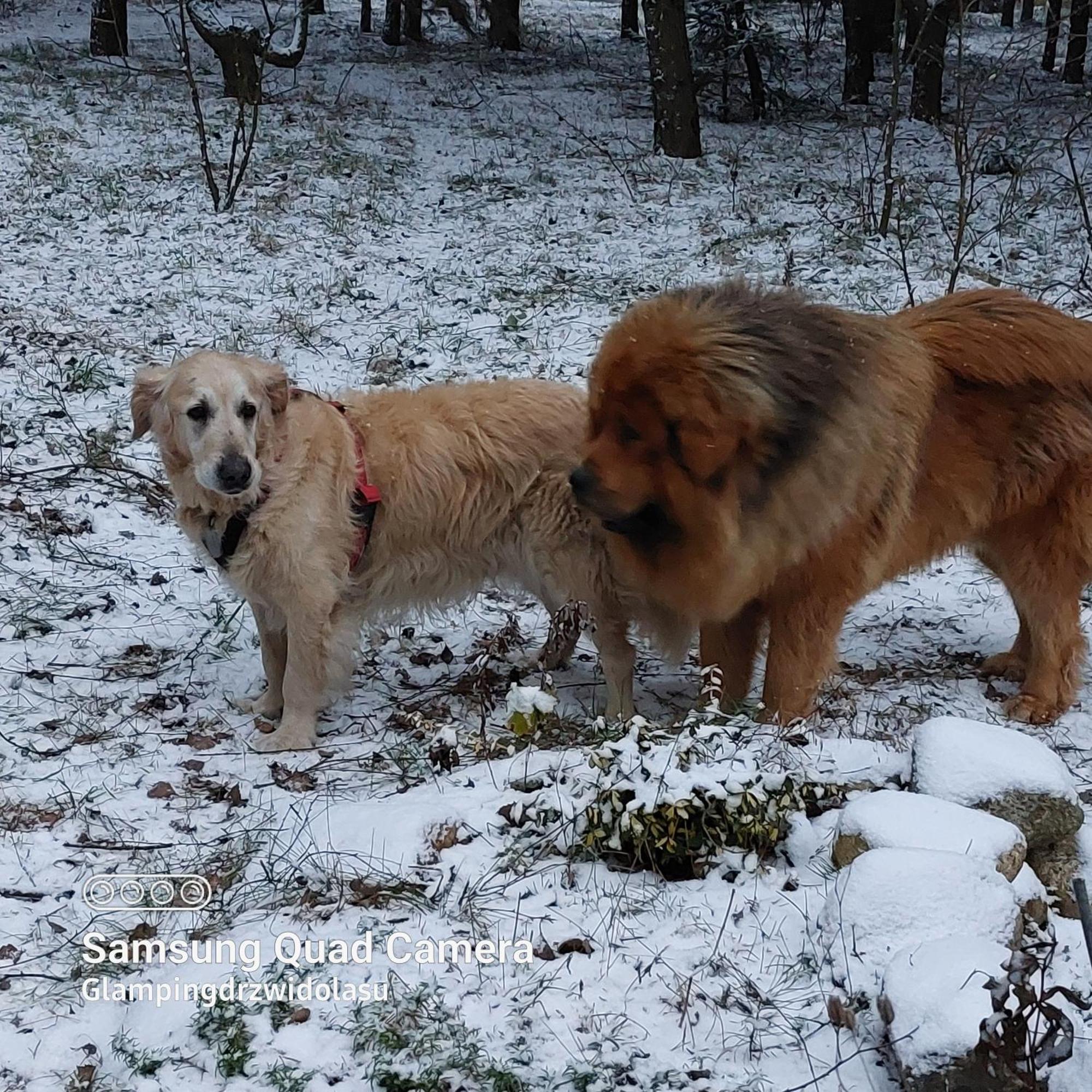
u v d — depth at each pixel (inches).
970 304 143.5
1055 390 141.6
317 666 141.1
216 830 129.9
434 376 207.3
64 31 585.0
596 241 291.4
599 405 127.1
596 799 125.7
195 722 143.0
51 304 228.1
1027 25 704.4
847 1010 113.8
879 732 142.2
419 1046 113.0
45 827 129.3
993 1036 107.3
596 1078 111.7
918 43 307.0
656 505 128.2
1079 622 146.9
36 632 152.0
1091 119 413.7
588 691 150.9
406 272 261.7
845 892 118.3
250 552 139.4
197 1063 113.1
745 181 354.0
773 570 132.2
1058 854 124.5
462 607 157.8
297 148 365.7
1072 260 278.4
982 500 142.6
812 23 670.5
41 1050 113.9
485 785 133.9
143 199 305.3
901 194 302.0
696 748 127.0
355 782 135.7
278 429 139.5
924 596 169.5
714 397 124.3
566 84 522.0
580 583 143.5
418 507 143.0
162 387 139.8
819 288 256.1
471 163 367.6
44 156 334.6
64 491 173.9
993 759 126.2
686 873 125.0
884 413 133.2
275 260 265.6
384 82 497.0
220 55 423.5
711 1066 112.5
